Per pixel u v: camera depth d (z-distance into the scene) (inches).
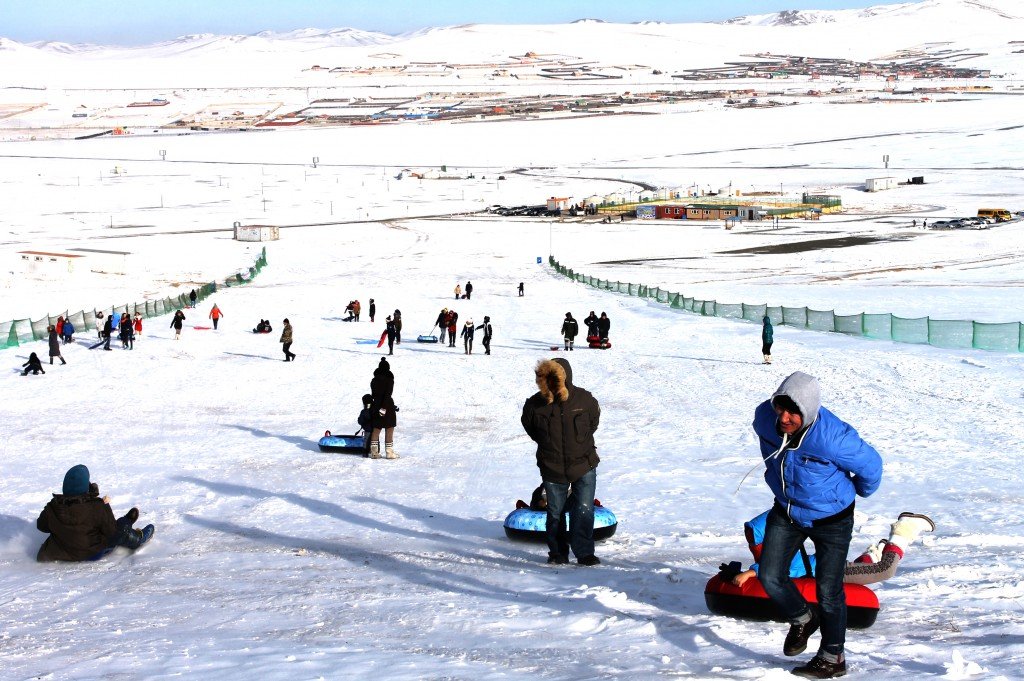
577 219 5846.5
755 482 595.2
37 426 905.5
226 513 508.7
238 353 1579.7
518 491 572.4
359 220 5949.8
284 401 1090.1
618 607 281.1
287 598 310.8
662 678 204.4
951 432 778.8
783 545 219.8
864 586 252.2
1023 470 618.2
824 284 2847.0
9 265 3575.3
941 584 302.7
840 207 5846.5
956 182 6943.9
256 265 3671.3
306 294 2714.1
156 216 6235.2
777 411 214.7
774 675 203.9
